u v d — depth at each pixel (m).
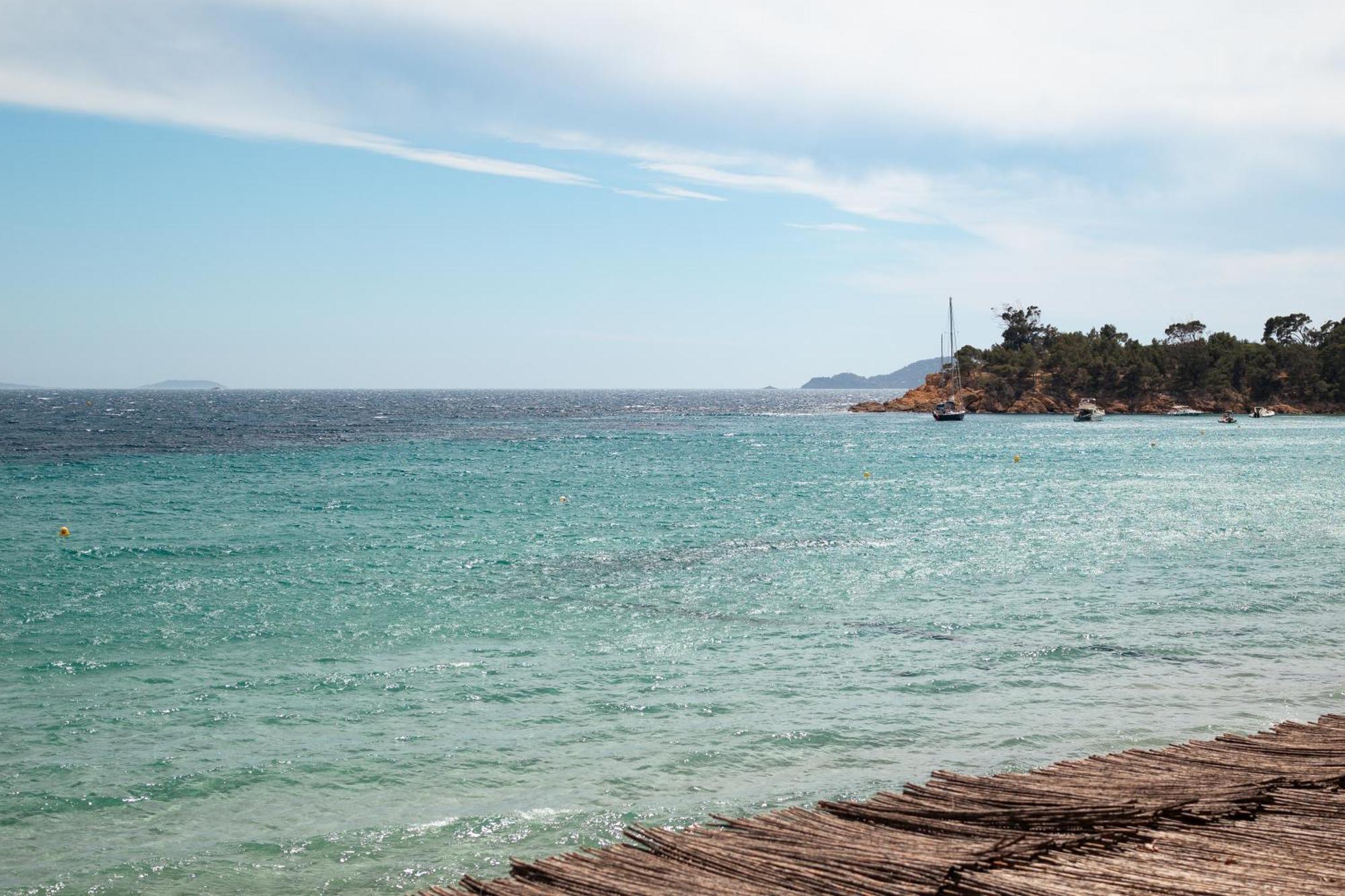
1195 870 7.55
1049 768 10.88
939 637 20.02
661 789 12.21
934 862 7.62
